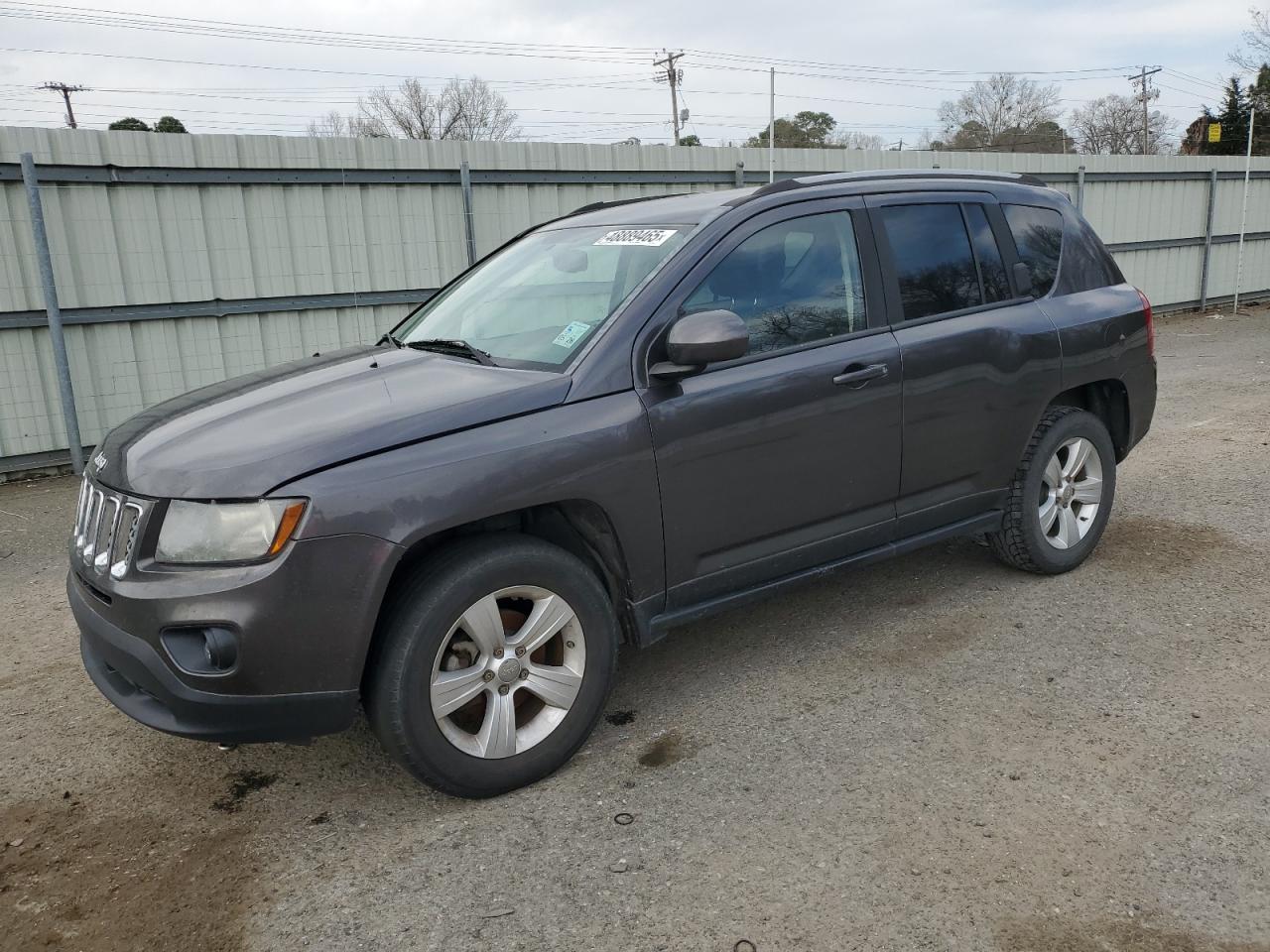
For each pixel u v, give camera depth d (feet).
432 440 9.37
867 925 7.91
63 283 26.96
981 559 16.37
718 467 11.06
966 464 13.60
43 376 27.37
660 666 13.06
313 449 8.96
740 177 39.78
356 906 8.50
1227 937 7.64
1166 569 15.60
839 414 11.98
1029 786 9.77
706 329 10.19
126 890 8.89
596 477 10.08
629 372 10.52
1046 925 7.83
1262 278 60.70
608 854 9.03
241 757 11.26
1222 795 9.48
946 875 8.48
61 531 21.85
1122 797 9.52
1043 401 14.32
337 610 8.80
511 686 9.95
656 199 13.53
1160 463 22.52
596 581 10.39
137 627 8.86
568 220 14.34
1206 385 32.94
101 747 11.66
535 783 10.29
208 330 29.35
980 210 14.17
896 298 12.84
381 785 10.50
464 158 32.55
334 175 30.37
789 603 14.98
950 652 12.98
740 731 11.19
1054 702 11.48
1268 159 57.88
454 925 8.18
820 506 12.10
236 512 8.69
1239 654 12.53
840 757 10.51
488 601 9.59
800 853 8.88
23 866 9.32
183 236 28.43
